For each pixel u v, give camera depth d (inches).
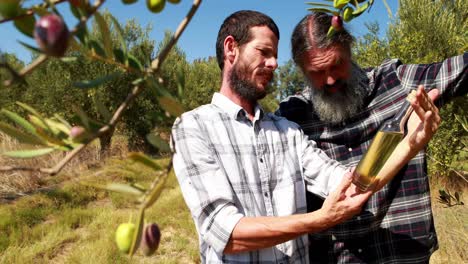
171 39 23.9
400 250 76.0
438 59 278.1
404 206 76.0
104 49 22.3
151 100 479.5
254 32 63.4
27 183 307.4
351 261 77.9
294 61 78.5
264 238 54.9
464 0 287.4
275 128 71.7
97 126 21.9
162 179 23.0
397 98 77.3
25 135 21.8
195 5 24.3
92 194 306.0
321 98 77.2
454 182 254.8
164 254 209.0
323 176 69.1
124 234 25.8
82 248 204.7
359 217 77.2
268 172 66.7
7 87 17.5
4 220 238.7
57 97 462.3
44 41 17.7
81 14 20.1
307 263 69.8
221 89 71.8
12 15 19.1
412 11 300.7
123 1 23.0
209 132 64.6
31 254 197.5
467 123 82.7
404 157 56.7
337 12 41.3
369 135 77.9
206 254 65.7
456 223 163.6
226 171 63.1
